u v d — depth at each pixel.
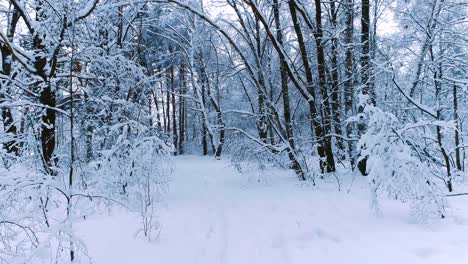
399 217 5.44
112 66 8.09
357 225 5.08
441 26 9.01
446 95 10.18
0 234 3.51
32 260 3.98
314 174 8.87
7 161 5.12
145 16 14.36
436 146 7.47
